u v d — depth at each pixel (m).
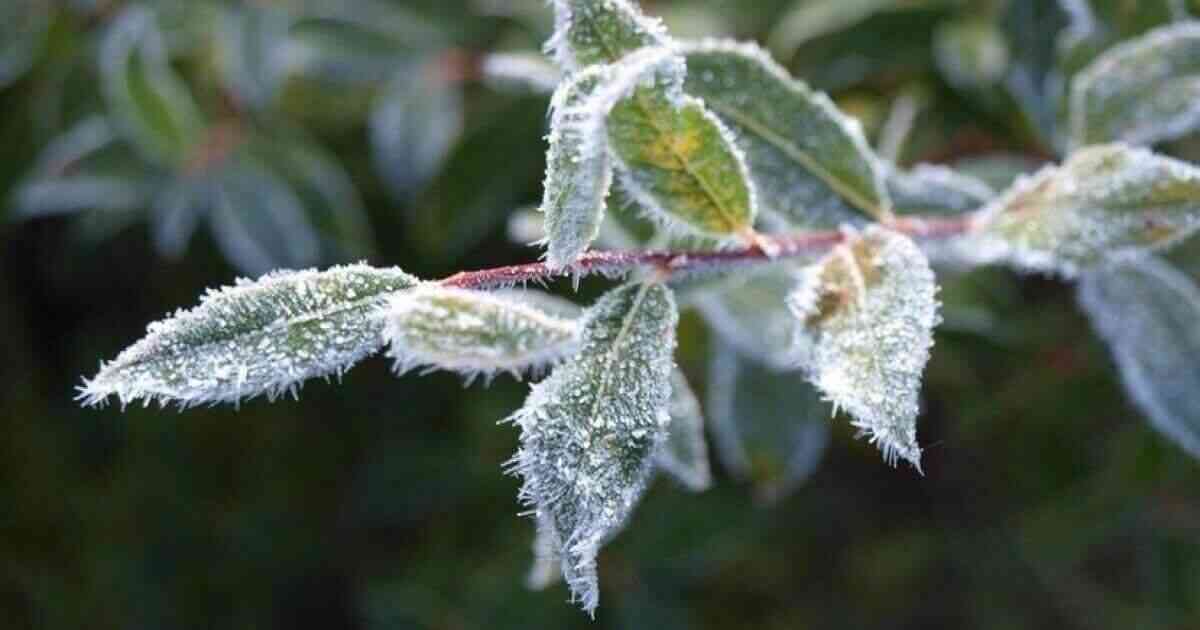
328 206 0.77
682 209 0.52
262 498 0.92
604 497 0.49
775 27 0.74
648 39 0.51
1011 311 0.70
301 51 0.76
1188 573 0.78
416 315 0.49
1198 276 0.62
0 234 0.98
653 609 0.79
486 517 0.87
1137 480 0.71
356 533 0.94
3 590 0.92
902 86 0.71
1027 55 0.66
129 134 0.78
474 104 0.80
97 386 0.48
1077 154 0.56
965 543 0.88
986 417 0.73
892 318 0.51
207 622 0.92
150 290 0.97
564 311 0.57
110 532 0.92
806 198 0.56
